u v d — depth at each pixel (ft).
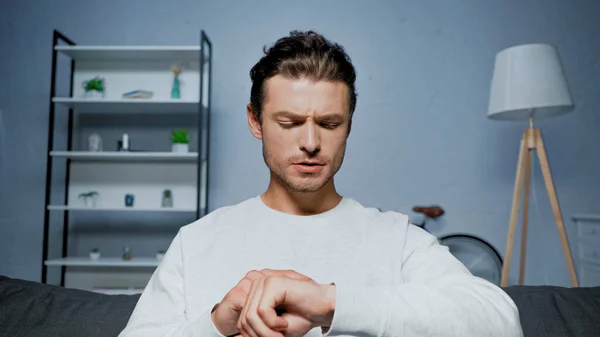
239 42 10.80
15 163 10.84
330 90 2.12
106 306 3.12
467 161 10.51
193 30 10.85
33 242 10.74
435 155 10.54
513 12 10.65
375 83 10.68
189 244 2.40
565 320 2.96
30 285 3.32
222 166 10.67
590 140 10.41
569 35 10.57
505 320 1.81
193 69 10.82
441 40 10.68
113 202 10.73
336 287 1.73
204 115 10.68
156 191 10.71
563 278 10.21
